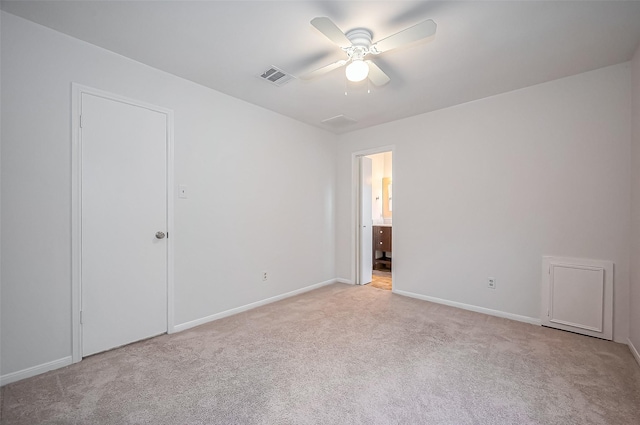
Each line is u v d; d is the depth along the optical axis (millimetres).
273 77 2688
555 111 2746
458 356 2205
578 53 2275
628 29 1960
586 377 1922
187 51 2270
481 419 1540
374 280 4754
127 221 2377
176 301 2684
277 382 1869
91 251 2195
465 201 3305
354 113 3637
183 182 2730
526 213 2914
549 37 2061
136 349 2311
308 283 4102
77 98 2115
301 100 3223
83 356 2160
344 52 2193
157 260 2561
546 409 1615
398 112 3602
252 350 2303
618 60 2389
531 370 2008
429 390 1786
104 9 1787
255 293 3375
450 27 1941
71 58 2088
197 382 1865
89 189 2182
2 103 1828
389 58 2336
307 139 4074
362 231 4465
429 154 3586
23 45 1896
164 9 1785
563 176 2711
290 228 3822
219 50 2254
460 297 3348
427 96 3109
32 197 1938
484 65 2455
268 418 1546
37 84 1950
